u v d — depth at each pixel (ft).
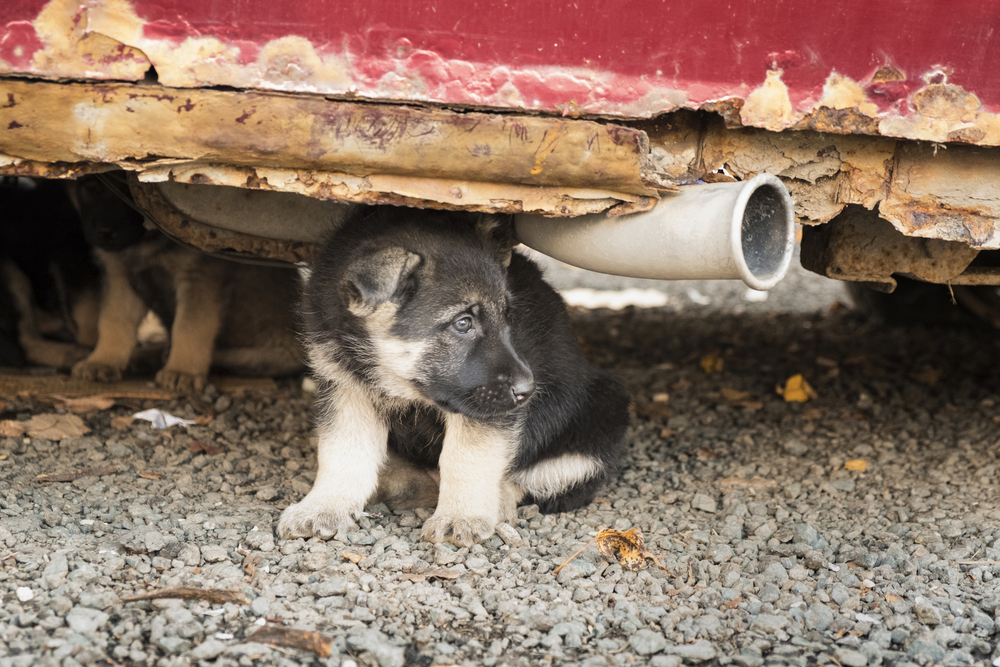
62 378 17.70
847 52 9.18
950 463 14.74
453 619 9.11
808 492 13.70
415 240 11.33
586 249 10.12
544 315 12.88
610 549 10.86
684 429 17.03
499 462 11.57
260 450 14.51
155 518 11.23
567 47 8.98
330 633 8.57
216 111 8.75
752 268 8.91
